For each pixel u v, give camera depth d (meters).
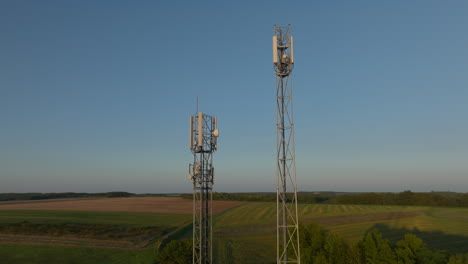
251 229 80.56
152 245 61.38
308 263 41.53
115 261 50.12
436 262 35.16
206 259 34.50
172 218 104.25
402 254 36.91
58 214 112.88
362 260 40.06
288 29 31.86
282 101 31.09
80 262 49.56
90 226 82.88
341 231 76.00
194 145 34.22
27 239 64.88
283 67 31.56
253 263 47.56
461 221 88.19
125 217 105.38
